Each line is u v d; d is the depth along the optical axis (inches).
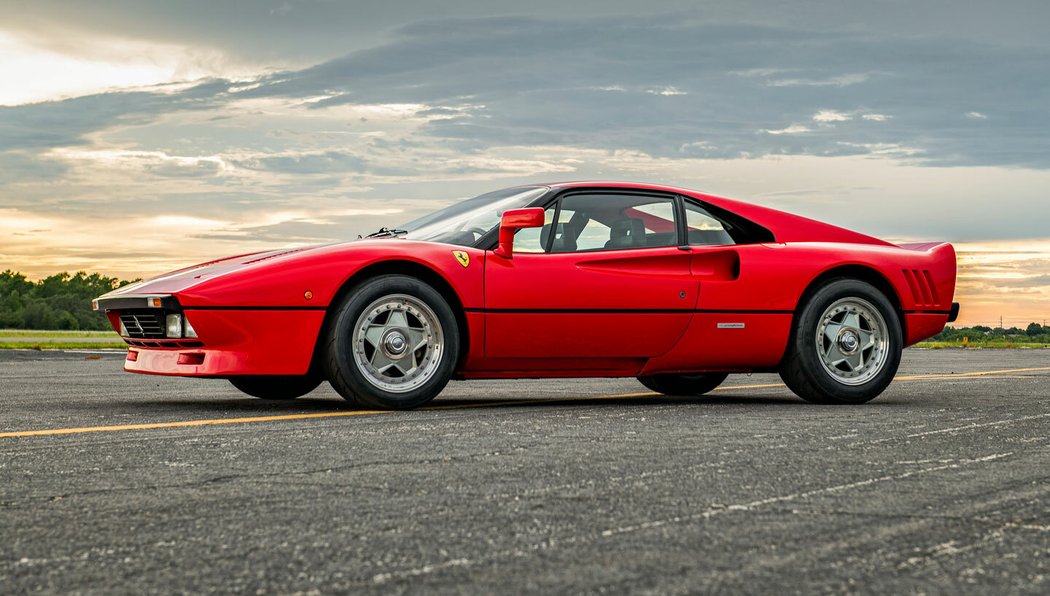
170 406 208.2
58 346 698.2
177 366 192.1
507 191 220.2
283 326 188.1
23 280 3725.4
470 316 196.7
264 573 78.8
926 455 136.5
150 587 75.4
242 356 187.2
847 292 219.8
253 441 147.9
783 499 106.5
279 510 100.7
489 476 119.3
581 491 110.4
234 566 80.7
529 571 79.2
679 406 207.3
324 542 88.0
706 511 100.5
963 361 474.9
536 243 204.8
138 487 112.7
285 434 155.8
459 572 79.0
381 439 150.1
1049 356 551.2
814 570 79.6
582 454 135.9
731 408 203.0
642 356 210.5
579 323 203.6
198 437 152.3
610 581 76.5
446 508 101.7
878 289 228.4
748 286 214.8
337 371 190.9
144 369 197.9
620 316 205.9
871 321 222.7
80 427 166.2
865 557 83.5
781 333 217.2
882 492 110.5
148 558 83.1
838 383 217.6
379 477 118.6
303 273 189.2
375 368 193.9
